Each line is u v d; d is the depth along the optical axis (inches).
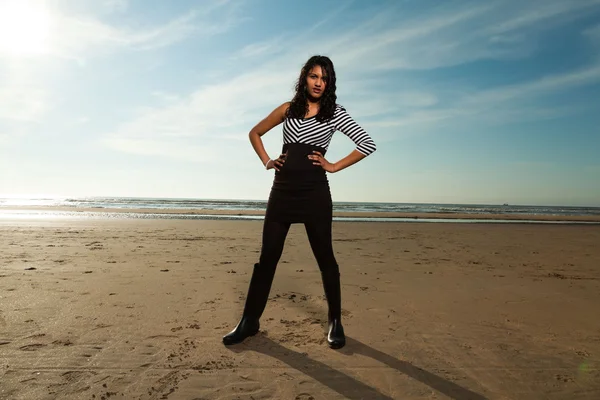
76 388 71.9
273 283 161.5
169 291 143.0
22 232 337.4
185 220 548.7
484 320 118.2
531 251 294.7
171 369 80.5
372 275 183.8
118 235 332.5
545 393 74.3
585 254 283.3
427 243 337.7
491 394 73.6
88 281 155.3
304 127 91.6
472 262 231.8
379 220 706.8
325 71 89.2
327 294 98.8
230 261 213.9
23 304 122.5
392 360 88.1
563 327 112.9
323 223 93.9
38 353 86.6
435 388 75.5
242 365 83.6
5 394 69.2
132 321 109.2
